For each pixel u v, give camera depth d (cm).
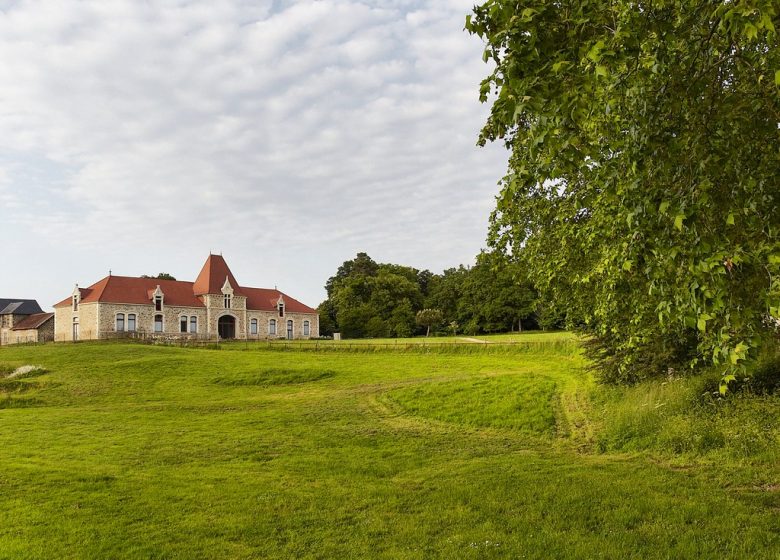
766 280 573
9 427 2209
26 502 1108
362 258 12244
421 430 2003
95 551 848
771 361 1541
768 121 636
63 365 4444
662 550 746
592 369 2438
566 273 1395
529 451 1558
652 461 1266
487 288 9019
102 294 7025
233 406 2814
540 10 499
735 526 806
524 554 772
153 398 3241
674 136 615
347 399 2848
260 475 1348
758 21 473
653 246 589
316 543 873
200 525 963
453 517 958
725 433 1284
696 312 524
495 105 535
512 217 1461
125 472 1390
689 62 591
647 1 580
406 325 9725
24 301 9175
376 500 1095
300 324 8844
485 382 2861
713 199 621
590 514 915
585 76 533
